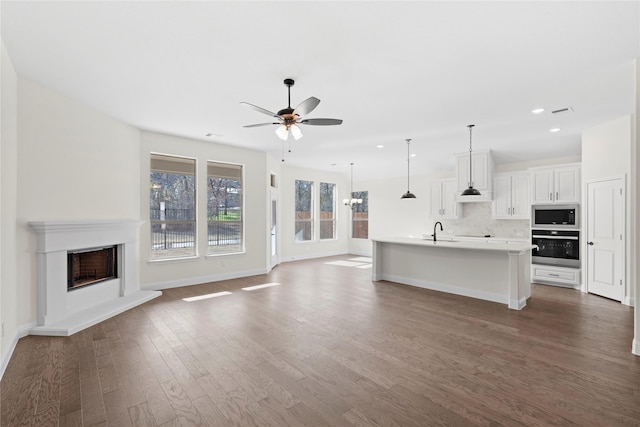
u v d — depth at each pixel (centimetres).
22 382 245
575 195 557
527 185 635
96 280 434
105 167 441
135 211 504
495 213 677
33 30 244
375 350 302
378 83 338
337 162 834
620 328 361
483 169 668
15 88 312
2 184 272
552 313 418
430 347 309
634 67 295
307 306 448
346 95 372
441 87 348
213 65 300
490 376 253
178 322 381
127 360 281
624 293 461
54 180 367
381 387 238
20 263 328
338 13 222
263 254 698
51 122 362
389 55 280
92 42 262
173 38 255
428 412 207
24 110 331
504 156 678
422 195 874
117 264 469
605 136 484
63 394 229
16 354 293
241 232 661
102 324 373
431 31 244
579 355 290
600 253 502
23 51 277
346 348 307
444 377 252
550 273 581
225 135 554
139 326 367
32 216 342
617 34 246
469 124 487
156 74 320
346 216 1063
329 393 230
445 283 538
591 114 440
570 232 563
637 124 287
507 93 365
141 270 520
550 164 645
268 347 309
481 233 738
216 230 620
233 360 282
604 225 493
